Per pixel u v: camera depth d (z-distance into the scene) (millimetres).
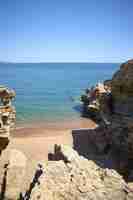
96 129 24016
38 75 142375
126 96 17781
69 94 64438
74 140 23891
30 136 25953
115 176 4637
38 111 41438
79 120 35469
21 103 49062
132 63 17359
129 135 15750
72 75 144250
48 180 4234
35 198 3760
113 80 20016
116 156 16344
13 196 10250
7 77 121125
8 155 14070
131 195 4078
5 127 15406
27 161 15703
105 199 3918
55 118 36594
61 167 4746
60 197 3844
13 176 11406
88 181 4363
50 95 61969
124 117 17172
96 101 37219
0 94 18219
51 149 21156
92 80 108625
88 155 17812
